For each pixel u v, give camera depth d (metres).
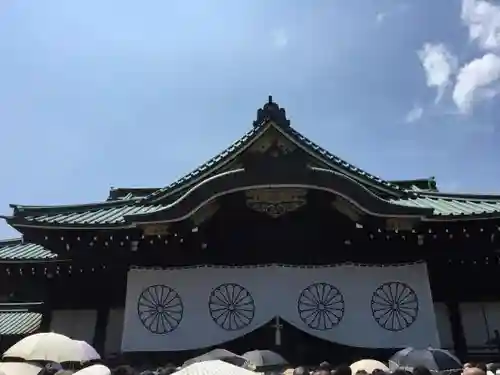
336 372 7.83
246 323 15.30
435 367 10.06
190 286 15.85
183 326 15.42
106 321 16.72
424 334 15.13
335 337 15.07
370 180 17.05
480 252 16.08
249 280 15.80
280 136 16.11
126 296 15.93
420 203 17.23
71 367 11.86
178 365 15.02
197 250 16.38
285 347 15.12
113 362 15.50
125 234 16.00
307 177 15.26
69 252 16.48
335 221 16.53
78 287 17.08
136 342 15.28
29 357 10.42
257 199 16.08
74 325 16.86
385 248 16.33
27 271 17.30
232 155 16.42
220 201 16.02
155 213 15.27
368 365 10.62
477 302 16.45
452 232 15.91
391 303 15.52
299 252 16.34
